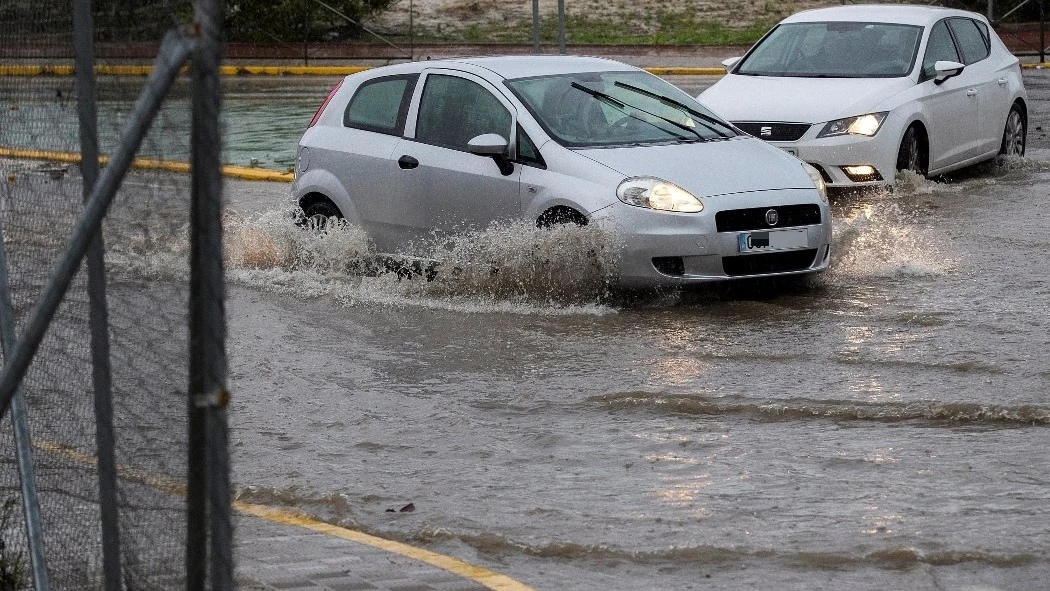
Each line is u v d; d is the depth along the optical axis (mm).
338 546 10234
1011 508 10852
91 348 7012
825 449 12711
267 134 43688
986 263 21469
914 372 15320
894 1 81312
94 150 6793
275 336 18016
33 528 8016
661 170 19453
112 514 6906
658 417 14055
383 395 15203
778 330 17656
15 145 7754
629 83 21641
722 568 9688
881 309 18641
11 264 8055
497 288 19859
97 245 6812
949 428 13367
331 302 19953
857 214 26000
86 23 6762
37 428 8172
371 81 22312
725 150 20391
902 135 28266
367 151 21641
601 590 9297
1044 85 53156
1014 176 31234
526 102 20453
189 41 5418
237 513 11133
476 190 20297
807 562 9742
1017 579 9375
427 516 10992
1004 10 74938
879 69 29422
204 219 5375
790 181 19953
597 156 19734
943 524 10484
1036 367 15297
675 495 11422
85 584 7926
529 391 15133
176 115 6031
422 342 17531
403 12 83562
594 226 19062
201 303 5578
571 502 11312
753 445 12906
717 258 19047
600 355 16641
